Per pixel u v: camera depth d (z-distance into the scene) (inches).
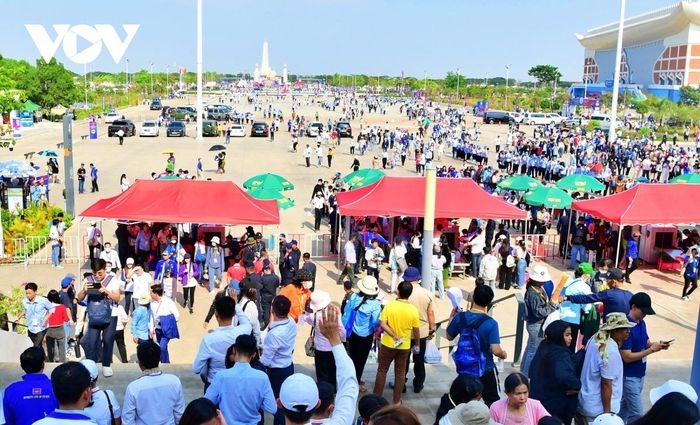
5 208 1034.1
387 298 751.7
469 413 176.1
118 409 242.1
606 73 5354.3
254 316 368.2
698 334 289.4
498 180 1391.5
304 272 444.1
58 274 808.9
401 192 871.1
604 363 260.8
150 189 817.5
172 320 484.1
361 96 6550.2
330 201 1063.0
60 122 3046.3
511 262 786.8
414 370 365.7
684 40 3971.5
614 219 840.3
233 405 233.0
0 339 436.5
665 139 2506.2
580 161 1785.2
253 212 797.9
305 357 573.9
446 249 789.2
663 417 168.1
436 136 2363.4
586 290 409.7
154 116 3442.4
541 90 5880.9
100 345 440.8
